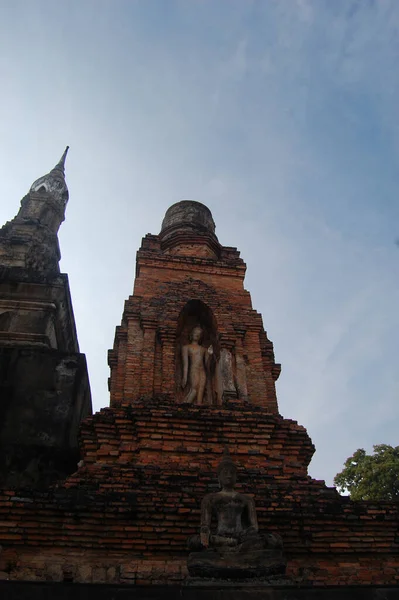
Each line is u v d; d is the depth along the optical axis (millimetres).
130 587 5934
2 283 15047
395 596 6062
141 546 8734
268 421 11633
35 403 12305
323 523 9414
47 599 5668
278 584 6441
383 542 9477
